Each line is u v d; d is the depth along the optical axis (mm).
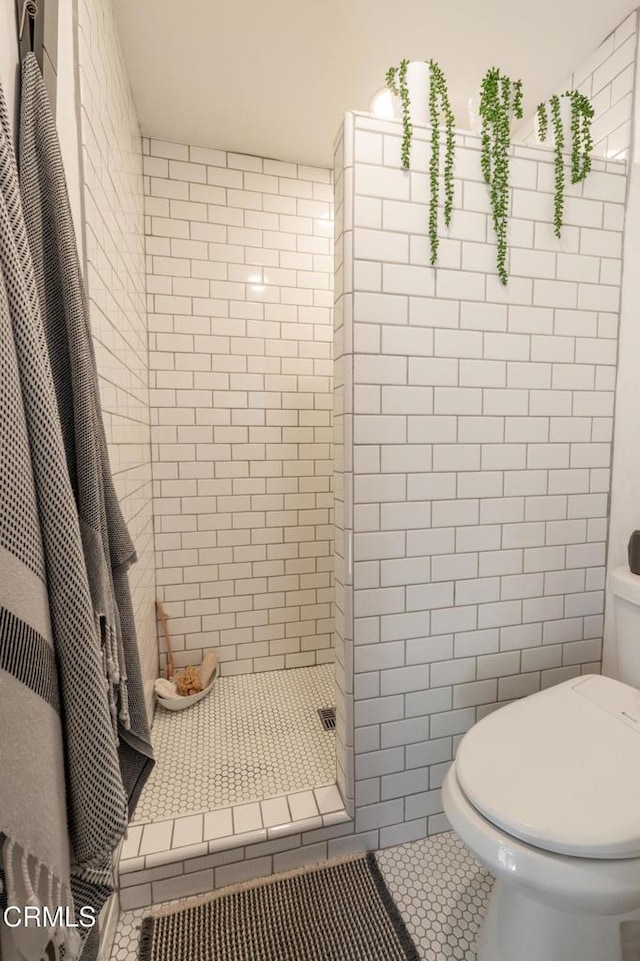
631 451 1210
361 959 904
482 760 827
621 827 676
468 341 1105
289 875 1075
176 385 1740
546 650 1252
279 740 1462
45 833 416
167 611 1800
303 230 1822
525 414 1173
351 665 1091
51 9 637
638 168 1166
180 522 1786
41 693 422
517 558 1202
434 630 1145
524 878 683
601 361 1226
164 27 1213
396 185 1018
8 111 469
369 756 1121
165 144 1660
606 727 903
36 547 428
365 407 1048
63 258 556
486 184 1083
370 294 1025
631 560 1117
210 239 1729
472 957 913
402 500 1092
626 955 854
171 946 929
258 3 1148
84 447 574
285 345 1838
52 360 559
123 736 676
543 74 1401
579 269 1180
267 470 1861
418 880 1074
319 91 1452
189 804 1168
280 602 1922
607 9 1176
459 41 1278
